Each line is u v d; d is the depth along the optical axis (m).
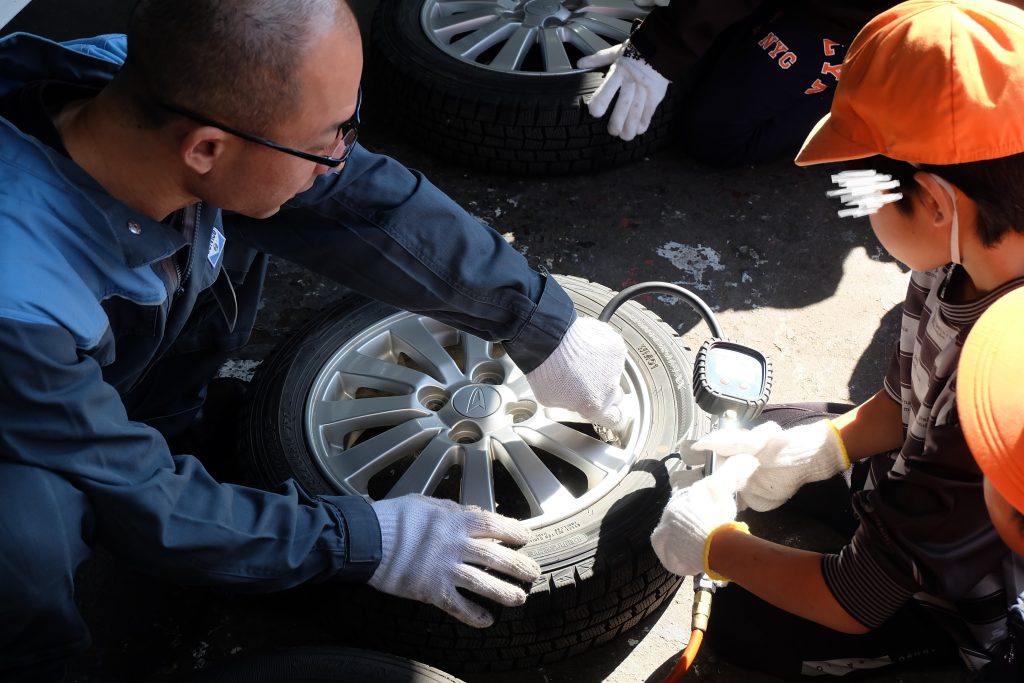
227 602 1.89
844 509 1.93
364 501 1.61
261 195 1.34
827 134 1.34
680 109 2.88
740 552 1.50
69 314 1.26
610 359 1.90
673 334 2.09
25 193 1.26
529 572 1.62
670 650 1.81
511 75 2.79
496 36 3.00
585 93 2.75
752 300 2.53
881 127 1.24
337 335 2.09
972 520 1.25
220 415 2.12
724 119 2.77
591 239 2.71
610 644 1.83
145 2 1.16
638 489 1.80
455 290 1.79
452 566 1.59
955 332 1.35
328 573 1.55
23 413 1.24
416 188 1.75
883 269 2.61
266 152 1.25
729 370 1.68
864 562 1.37
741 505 1.96
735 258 2.64
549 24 3.04
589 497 1.81
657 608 1.87
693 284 2.57
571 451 1.91
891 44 1.22
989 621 1.42
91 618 1.87
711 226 2.74
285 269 2.63
